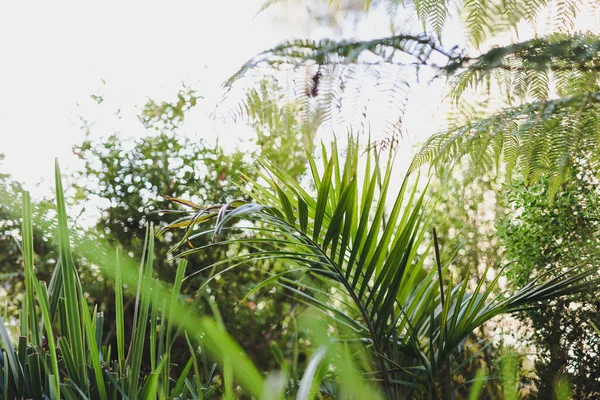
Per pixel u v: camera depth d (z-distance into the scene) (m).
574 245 2.24
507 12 1.30
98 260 2.62
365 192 1.49
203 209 1.44
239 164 2.95
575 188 2.26
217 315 0.39
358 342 1.35
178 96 2.96
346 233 1.34
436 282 1.54
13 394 0.82
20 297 2.74
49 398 0.81
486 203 2.94
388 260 1.33
